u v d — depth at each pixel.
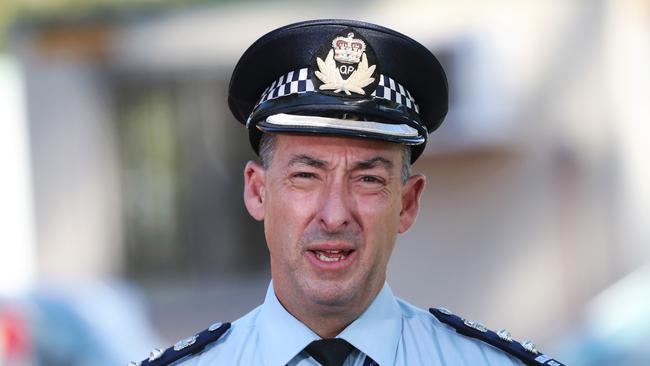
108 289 19.94
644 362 14.69
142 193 25.47
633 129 20.14
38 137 25.17
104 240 25.41
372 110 6.32
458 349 6.86
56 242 25.44
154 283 25.33
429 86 6.88
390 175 6.37
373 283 6.44
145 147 25.25
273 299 6.70
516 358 6.86
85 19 24.02
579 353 15.11
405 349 6.78
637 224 20.16
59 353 15.96
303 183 6.30
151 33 23.83
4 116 25.38
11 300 16.12
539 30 20.27
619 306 15.89
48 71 24.78
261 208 6.78
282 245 6.36
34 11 24.78
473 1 20.55
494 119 20.42
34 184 25.33
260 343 6.74
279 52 6.64
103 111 24.94
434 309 7.13
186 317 24.05
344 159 6.24
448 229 20.98
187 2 23.39
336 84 6.39
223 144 25.20
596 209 20.23
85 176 25.27
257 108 6.61
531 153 20.42
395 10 21.05
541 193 20.41
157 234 25.56
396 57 6.70
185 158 25.27
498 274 20.80
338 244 6.23
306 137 6.27
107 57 24.27
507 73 20.42
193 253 25.53
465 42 20.64
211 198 25.47
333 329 6.57
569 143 20.28
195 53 23.73
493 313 20.80
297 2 22.14
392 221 6.42
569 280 20.19
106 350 16.31
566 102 20.27
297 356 6.59
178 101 24.84
